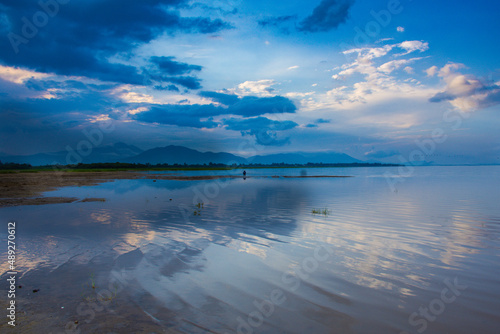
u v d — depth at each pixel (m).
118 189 33.31
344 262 8.83
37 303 6.14
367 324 5.48
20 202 21.91
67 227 13.38
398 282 7.41
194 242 10.96
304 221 14.88
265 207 19.75
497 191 30.69
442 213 17.34
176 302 6.27
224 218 15.66
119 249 10.03
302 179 57.56
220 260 8.98
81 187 36.16
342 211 18.08
